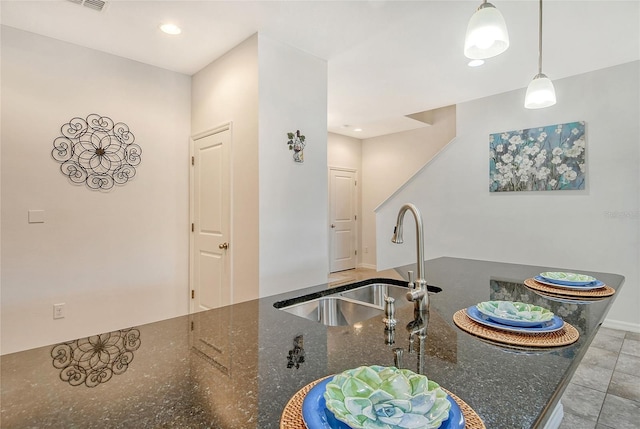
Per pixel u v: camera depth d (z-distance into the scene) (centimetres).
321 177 309
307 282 296
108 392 70
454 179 439
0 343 246
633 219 321
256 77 263
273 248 272
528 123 382
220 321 117
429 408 53
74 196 279
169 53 297
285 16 241
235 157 285
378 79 358
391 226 496
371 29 259
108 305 295
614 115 330
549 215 368
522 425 58
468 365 81
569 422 190
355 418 51
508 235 396
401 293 178
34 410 63
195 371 80
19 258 254
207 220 320
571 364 81
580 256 348
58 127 271
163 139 328
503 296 146
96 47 285
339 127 573
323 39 274
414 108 459
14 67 253
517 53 300
